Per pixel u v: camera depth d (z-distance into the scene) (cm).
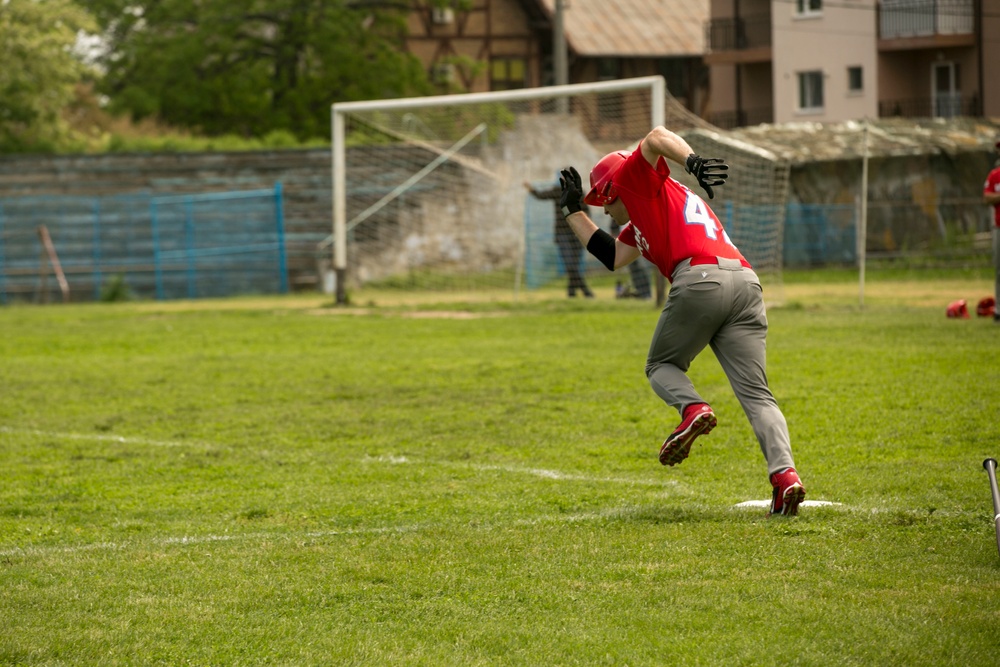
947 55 9006
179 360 3344
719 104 10588
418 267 7075
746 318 1343
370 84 9344
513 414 2270
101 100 11888
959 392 2278
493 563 1201
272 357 3366
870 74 9250
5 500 1616
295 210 7325
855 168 7344
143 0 9756
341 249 5447
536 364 3028
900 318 3894
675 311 1336
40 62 8275
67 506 1576
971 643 915
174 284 7169
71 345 3856
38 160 7531
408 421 2230
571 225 1462
